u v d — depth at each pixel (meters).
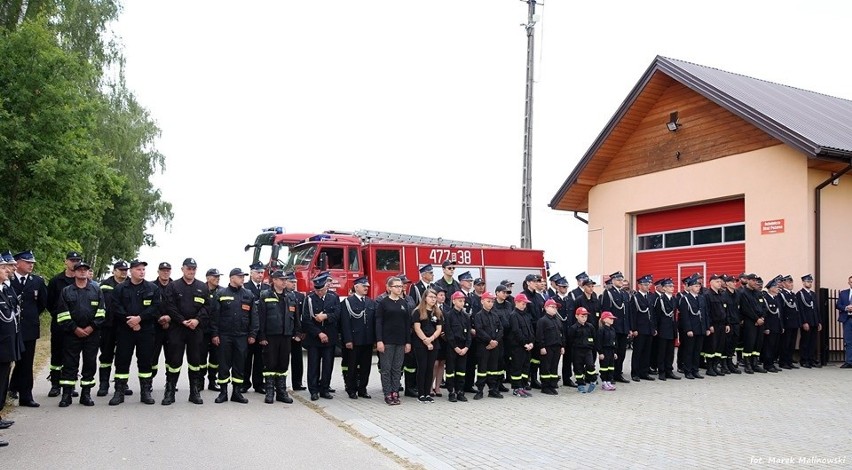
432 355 11.82
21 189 23.31
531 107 23.95
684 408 11.09
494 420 9.96
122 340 10.78
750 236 18.61
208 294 11.26
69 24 29.41
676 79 19.81
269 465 7.14
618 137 22.44
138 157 39.72
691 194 20.31
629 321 14.72
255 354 12.41
